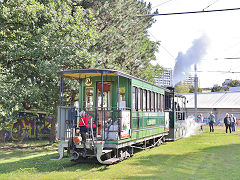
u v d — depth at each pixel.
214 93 46.69
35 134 20.48
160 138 16.31
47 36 14.92
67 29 15.41
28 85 15.43
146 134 13.16
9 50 14.62
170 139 18.62
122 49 20.47
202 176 8.22
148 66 26.80
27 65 15.62
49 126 21.56
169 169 9.21
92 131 9.34
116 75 10.85
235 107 39.72
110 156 10.09
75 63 15.43
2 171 9.28
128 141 10.86
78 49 15.70
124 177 8.05
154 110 14.67
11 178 8.12
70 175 8.34
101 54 17.73
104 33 18.45
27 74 15.88
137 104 11.88
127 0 21.30
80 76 11.30
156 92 15.13
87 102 11.48
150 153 12.86
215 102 43.16
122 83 11.19
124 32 20.73
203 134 24.73
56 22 15.13
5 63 15.34
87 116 9.68
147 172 8.74
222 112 41.75
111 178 7.94
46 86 15.90
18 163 10.93
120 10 20.14
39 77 16.11
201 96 47.09
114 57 18.80
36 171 9.11
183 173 8.62
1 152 14.57
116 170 9.04
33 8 14.12
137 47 22.70
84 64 15.63
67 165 10.07
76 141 9.20
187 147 15.20
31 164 10.58
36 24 15.50
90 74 10.80
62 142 9.78
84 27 15.78
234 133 25.70
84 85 11.55
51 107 15.98
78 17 16.17
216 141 18.42
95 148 9.28
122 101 11.15
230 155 12.20
